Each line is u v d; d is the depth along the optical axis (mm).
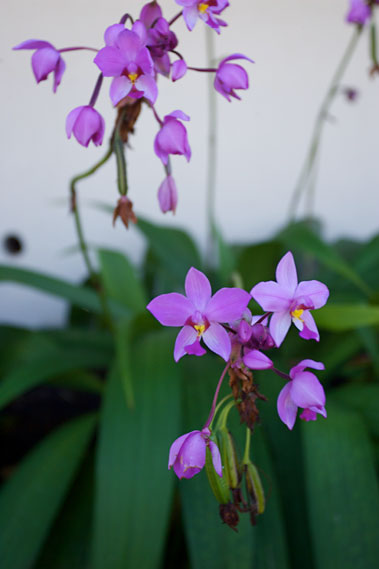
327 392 584
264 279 755
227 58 374
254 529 460
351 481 473
